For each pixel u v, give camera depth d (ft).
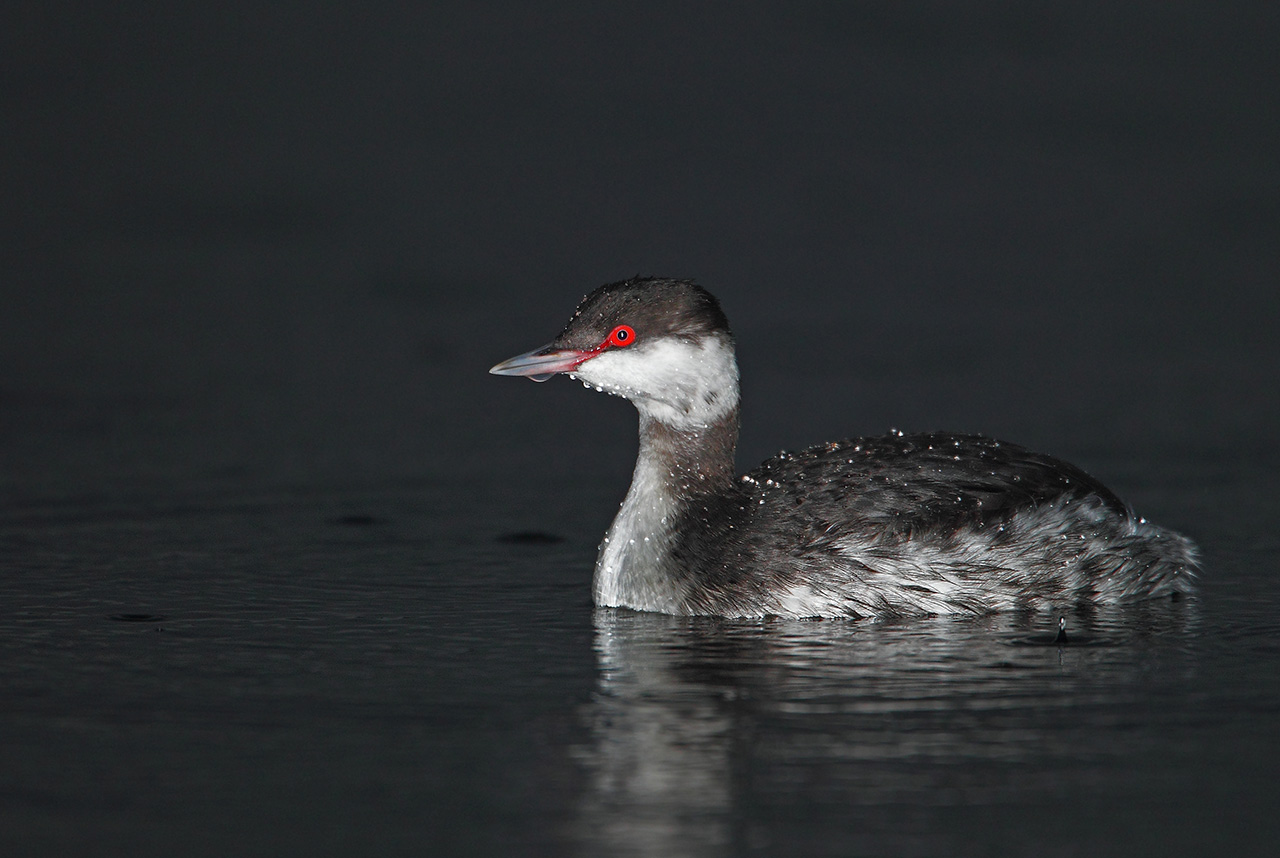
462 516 44.55
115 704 28.32
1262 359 63.36
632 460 51.70
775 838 22.95
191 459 50.37
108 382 59.82
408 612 35.12
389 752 26.13
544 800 24.25
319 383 60.80
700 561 36.27
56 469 48.75
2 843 22.79
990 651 32.27
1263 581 37.99
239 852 22.56
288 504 45.44
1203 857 22.43
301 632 33.27
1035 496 36.73
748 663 31.45
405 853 22.52
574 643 32.99
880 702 28.76
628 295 38.27
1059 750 26.21
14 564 38.58
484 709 28.27
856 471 37.37
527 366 38.40
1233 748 26.27
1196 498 46.09
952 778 25.07
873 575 35.50
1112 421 54.90
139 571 38.17
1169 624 34.35
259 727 27.25
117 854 22.50
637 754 26.08
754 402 57.36
